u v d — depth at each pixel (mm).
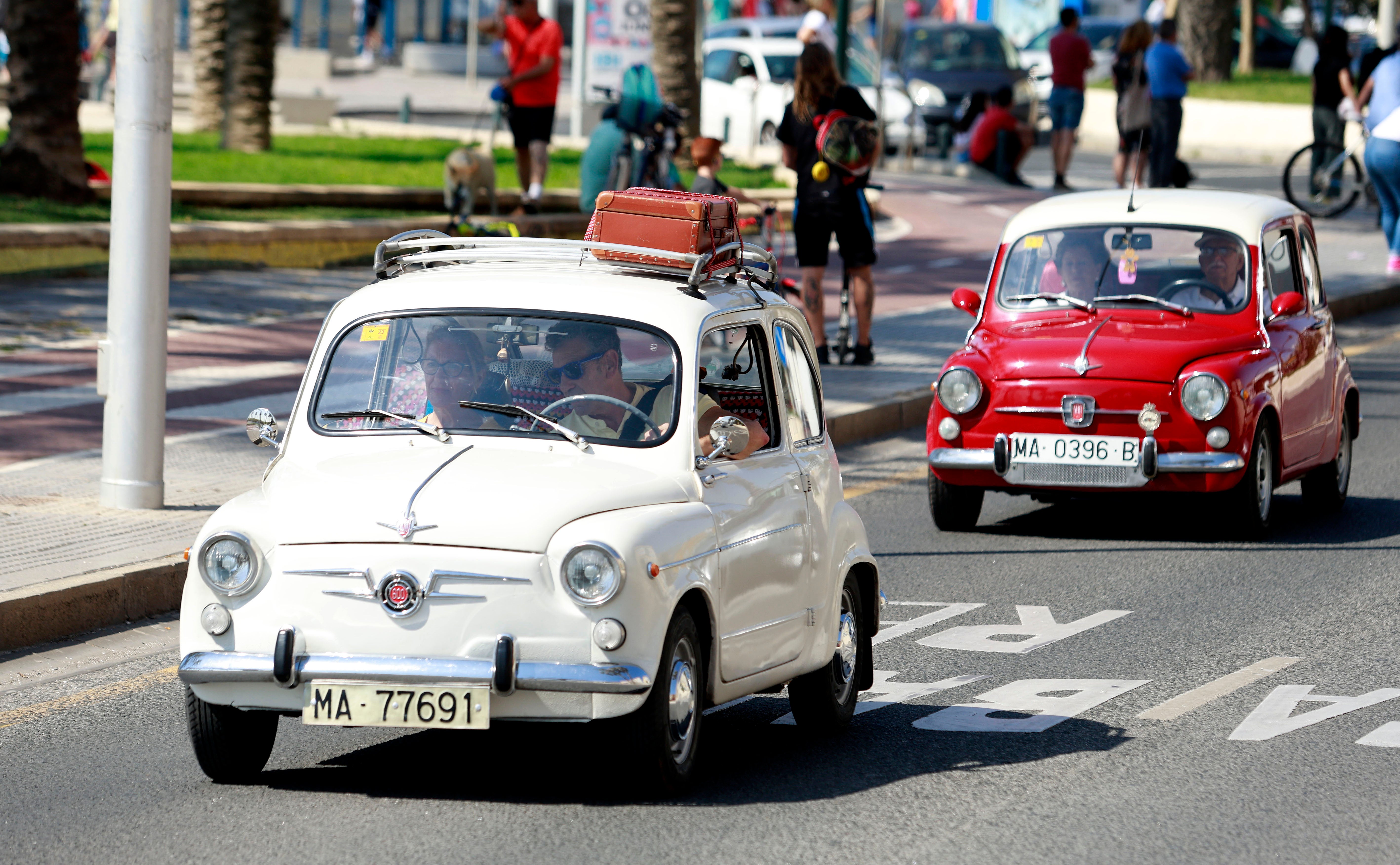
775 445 24250
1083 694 26938
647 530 20547
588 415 22719
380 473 21562
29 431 42312
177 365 51562
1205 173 118750
